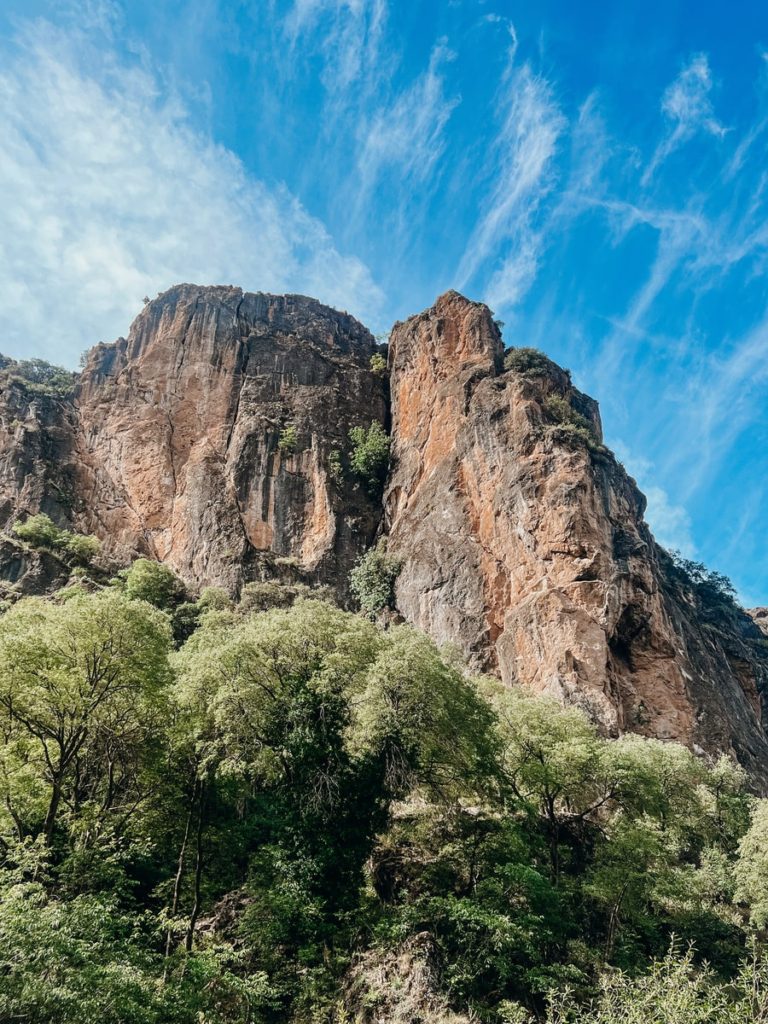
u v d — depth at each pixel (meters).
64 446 86.44
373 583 73.69
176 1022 17.78
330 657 28.39
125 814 25.84
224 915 24.33
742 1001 15.91
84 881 21.86
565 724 34.00
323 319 110.31
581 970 23.58
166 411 92.81
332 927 23.41
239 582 74.81
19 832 24.02
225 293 106.44
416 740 28.69
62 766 23.64
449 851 27.75
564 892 26.88
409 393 91.06
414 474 80.88
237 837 26.70
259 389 95.25
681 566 95.44
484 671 58.00
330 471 87.12
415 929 23.41
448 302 92.12
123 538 81.69
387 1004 21.03
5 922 15.70
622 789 32.12
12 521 75.75
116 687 24.98
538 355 79.44
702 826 39.09
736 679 74.38
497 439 70.31
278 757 27.08
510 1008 20.22
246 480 84.69
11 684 23.16
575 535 58.81
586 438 67.31
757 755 62.22
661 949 27.47
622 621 57.69
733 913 32.06
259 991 20.33
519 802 30.12
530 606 57.00
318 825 25.64
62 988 15.05
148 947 21.72
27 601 28.97
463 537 67.75
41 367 103.44
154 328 101.38
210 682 27.30
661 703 54.62
